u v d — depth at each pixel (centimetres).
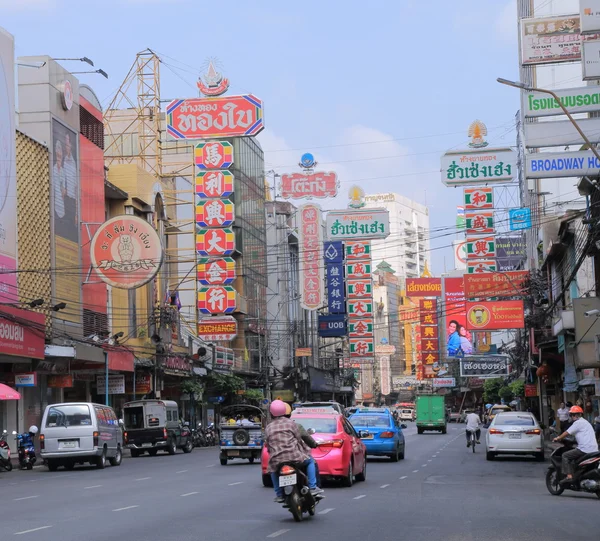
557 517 1449
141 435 4203
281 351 8656
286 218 9294
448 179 4528
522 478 2359
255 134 5200
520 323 4891
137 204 5375
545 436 4916
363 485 2103
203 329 5509
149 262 4088
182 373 5597
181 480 2350
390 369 16438
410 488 2019
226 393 6831
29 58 4216
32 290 3909
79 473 2856
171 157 7100
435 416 7088
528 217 5778
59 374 4125
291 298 9069
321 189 6825
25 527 1347
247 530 1282
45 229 4094
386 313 16512
